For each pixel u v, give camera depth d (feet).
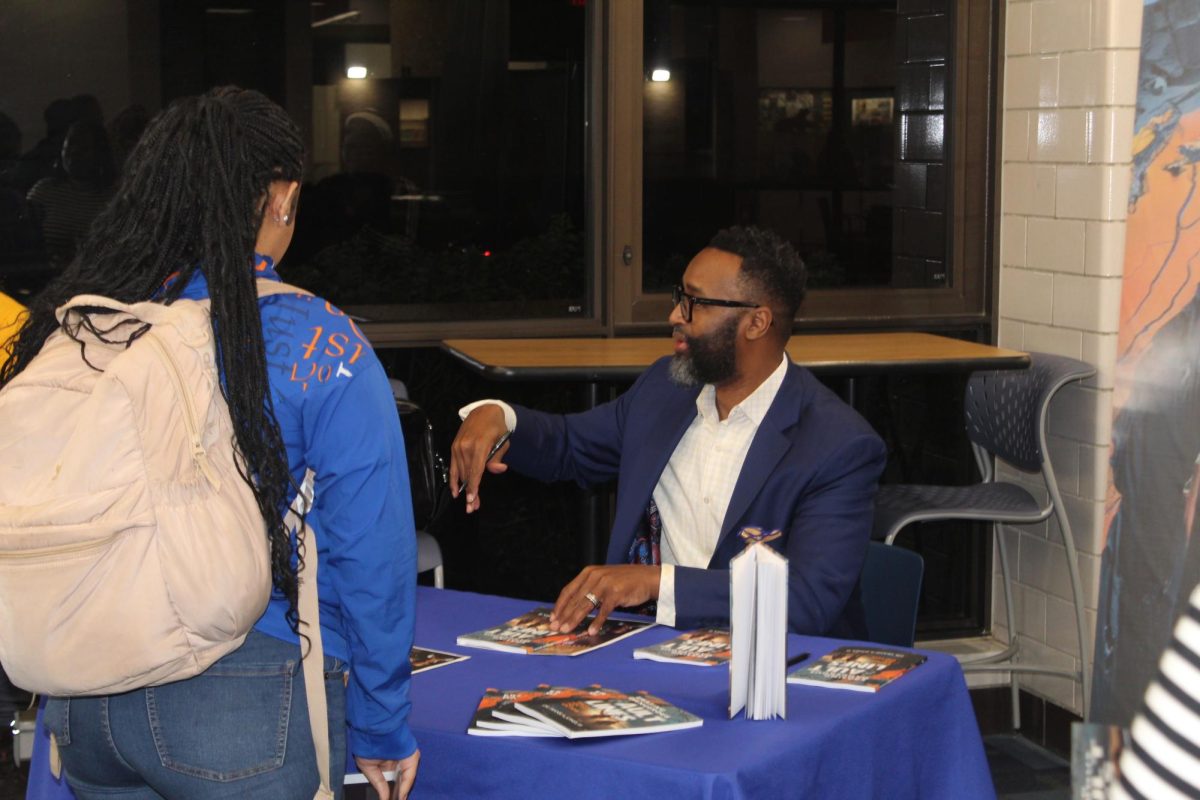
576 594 6.87
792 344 11.60
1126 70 11.34
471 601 7.49
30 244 11.13
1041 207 12.29
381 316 12.07
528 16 12.03
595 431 8.95
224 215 4.67
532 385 12.48
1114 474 9.42
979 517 11.16
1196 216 8.87
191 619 4.29
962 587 13.52
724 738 5.24
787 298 7.81
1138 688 9.07
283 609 4.70
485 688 5.95
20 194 11.06
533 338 12.25
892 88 12.81
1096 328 11.59
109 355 4.54
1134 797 2.75
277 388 4.66
